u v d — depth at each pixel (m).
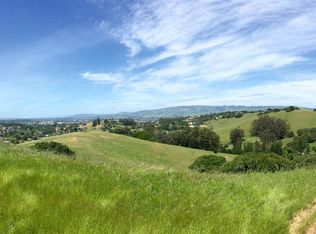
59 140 86.06
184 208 8.40
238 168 43.03
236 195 10.52
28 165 11.00
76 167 11.88
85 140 86.75
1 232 6.09
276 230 8.02
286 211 9.52
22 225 6.38
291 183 13.12
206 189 10.95
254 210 9.00
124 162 16.30
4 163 10.84
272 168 40.12
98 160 16.05
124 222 7.02
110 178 10.68
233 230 7.39
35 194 8.04
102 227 6.55
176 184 11.48
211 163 61.72
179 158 88.31
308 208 10.37
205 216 7.99
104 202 8.15
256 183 12.48
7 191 7.98
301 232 8.20
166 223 7.25
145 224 6.98
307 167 28.36
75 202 7.84
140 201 8.79
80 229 6.38
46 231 6.33
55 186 8.82
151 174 12.67
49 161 12.48
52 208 7.33
